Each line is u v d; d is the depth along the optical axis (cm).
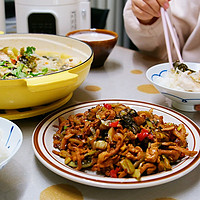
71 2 147
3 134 59
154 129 64
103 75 113
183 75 84
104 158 56
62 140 63
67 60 98
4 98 70
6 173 59
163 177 52
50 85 67
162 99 92
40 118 81
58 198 52
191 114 83
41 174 59
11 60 94
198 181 58
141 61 130
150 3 108
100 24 195
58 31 149
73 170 54
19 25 154
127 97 93
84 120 69
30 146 68
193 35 131
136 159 56
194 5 139
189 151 59
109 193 54
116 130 62
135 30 133
